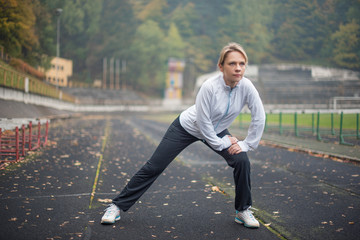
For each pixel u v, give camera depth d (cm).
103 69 9344
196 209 371
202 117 286
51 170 594
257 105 297
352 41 3775
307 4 4141
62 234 289
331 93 4519
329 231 297
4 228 302
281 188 470
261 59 5328
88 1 8306
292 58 5034
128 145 1043
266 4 5062
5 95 1800
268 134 1345
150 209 371
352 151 808
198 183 508
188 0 11225
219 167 659
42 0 3862
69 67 7700
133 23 10300
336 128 1446
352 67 4112
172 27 10706
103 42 9519
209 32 10394
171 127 317
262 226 315
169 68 9481
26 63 3362
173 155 313
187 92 9881
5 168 601
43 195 423
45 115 2528
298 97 4806
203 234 293
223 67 282
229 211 363
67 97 5169
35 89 2672
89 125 2141
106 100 7500
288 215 346
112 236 286
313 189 460
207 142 309
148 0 11519
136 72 10044
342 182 500
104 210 342
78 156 777
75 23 7956
